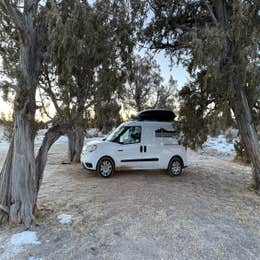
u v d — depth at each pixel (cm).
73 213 621
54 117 596
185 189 852
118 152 997
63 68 517
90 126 595
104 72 559
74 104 570
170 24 848
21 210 562
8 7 530
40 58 575
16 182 568
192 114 855
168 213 629
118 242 488
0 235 516
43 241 494
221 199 770
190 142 900
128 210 641
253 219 623
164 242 490
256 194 838
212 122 800
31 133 580
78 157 1304
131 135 1016
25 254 450
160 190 823
